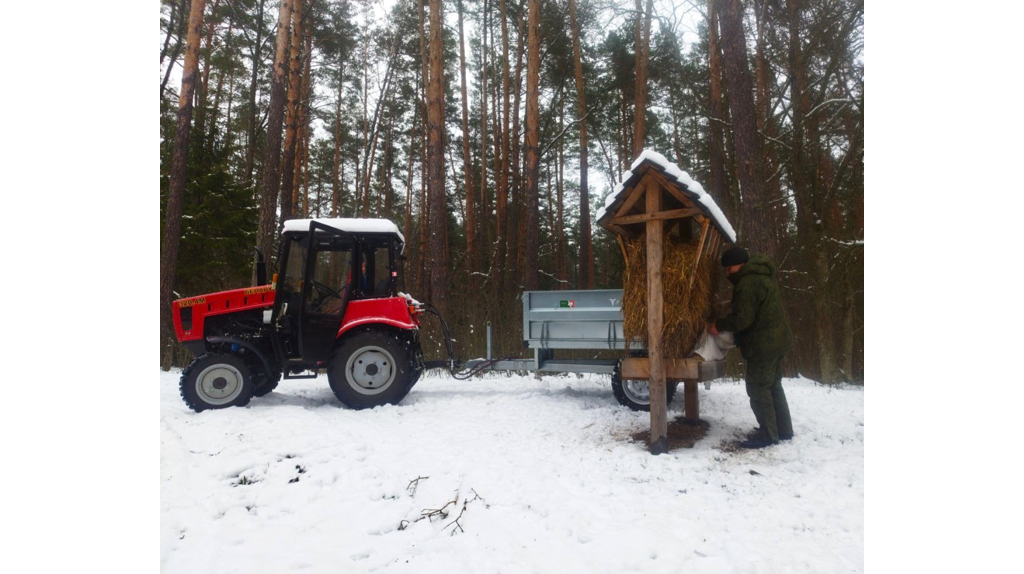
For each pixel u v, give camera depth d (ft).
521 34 54.65
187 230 47.55
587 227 51.60
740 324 14.01
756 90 40.78
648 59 46.34
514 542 8.95
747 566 7.90
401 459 13.24
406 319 20.24
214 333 19.94
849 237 28.48
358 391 19.48
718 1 26.55
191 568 8.23
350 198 89.35
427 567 8.23
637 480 11.96
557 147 73.20
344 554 8.73
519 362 21.17
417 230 84.33
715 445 14.55
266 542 9.17
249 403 19.71
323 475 12.00
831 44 28.86
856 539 8.91
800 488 11.34
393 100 75.56
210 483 11.69
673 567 8.03
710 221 13.53
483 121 63.16
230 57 63.67
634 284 14.75
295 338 20.17
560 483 11.74
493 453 13.83
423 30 51.55
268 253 33.83
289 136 37.78
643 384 19.08
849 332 26.84
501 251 54.34
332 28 62.80
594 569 7.98
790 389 23.73
